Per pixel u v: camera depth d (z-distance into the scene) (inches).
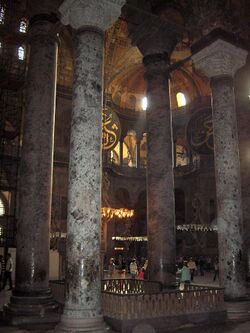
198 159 1149.1
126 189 1222.3
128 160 1294.3
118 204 1211.9
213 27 340.8
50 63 353.1
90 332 223.3
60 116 1008.2
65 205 985.5
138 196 1235.9
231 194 321.7
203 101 1139.3
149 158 393.7
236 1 355.3
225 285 310.3
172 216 377.1
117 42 870.4
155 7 412.2
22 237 311.3
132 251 1210.0
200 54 349.1
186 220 1171.9
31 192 318.3
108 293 273.7
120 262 1053.2
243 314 299.7
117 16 288.4
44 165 327.9
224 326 278.1
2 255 644.1
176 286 359.6
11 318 281.1
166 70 412.5
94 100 268.7
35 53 351.9
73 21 285.0
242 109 403.2
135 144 1304.1
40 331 253.0
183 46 840.3
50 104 344.5
